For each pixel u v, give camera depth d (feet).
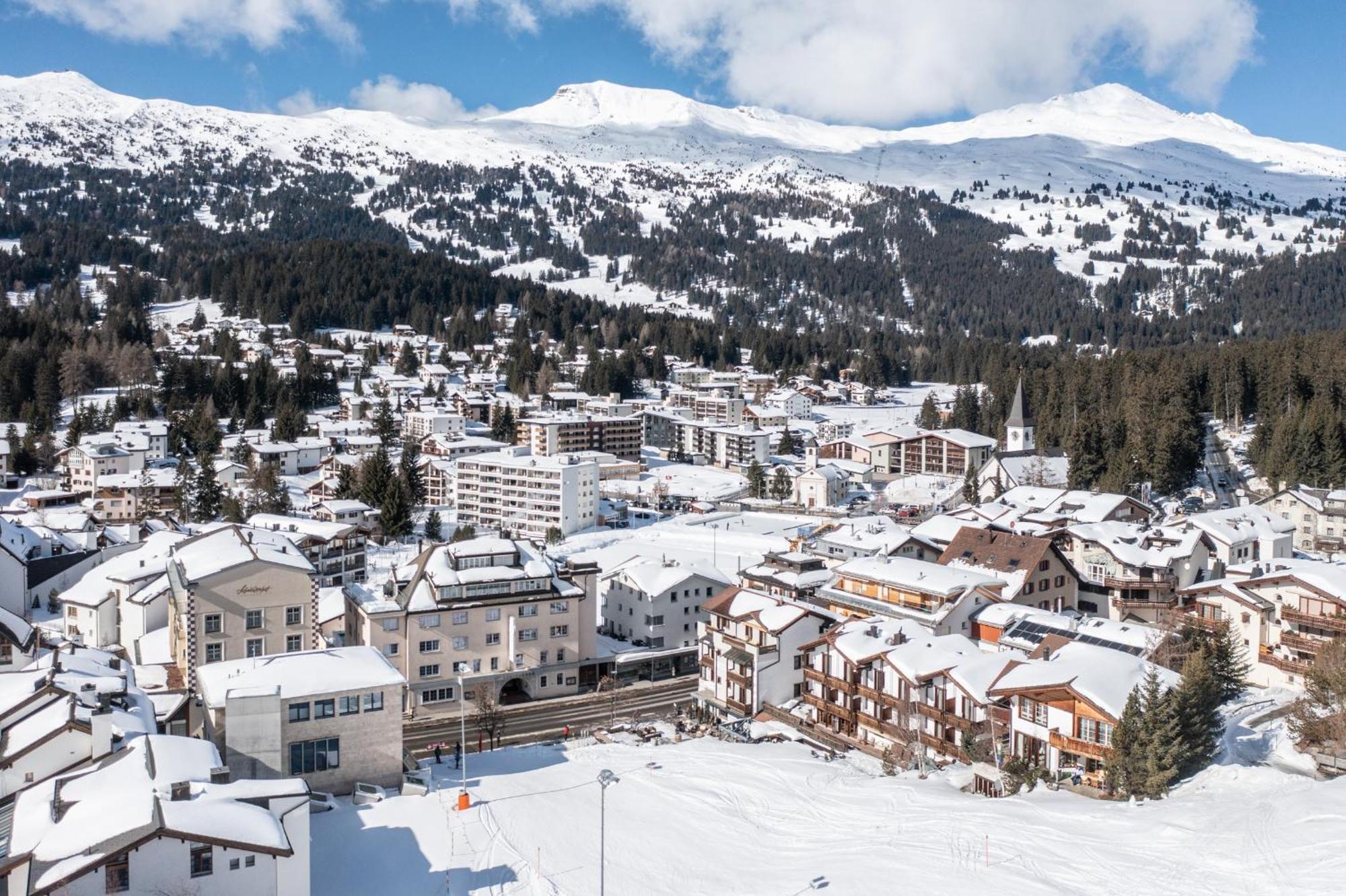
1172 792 193.16
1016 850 171.63
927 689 246.68
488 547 325.83
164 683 288.51
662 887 171.94
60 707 180.14
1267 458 560.20
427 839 189.67
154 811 145.59
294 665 224.12
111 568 363.15
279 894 150.71
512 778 227.20
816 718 278.05
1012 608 296.10
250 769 197.98
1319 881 144.97
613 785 221.66
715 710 299.17
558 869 178.81
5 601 362.33
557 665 319.47
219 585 281.54
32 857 138.41
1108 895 152.87
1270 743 215.72
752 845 189.88
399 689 218.79
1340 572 273.13
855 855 178.60
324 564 413.59
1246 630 279.49
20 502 602.85
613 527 615.16
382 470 597.93
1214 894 148.25
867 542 386.52
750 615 298.56
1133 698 199.52
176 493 614.34
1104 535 363.15
